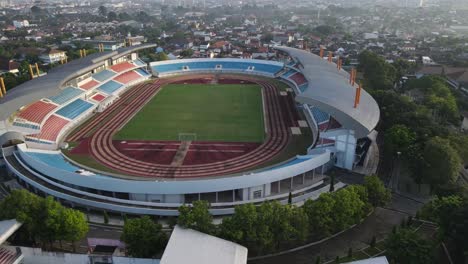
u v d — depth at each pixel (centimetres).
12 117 9575
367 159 8831
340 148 8419
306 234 5575
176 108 13288
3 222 5459
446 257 5644
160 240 5409
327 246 5931
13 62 18850
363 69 18100
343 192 6025
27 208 5609
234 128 11194
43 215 5634
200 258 4838
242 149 9612
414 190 7781
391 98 11338
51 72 13162
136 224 5431
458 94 13775
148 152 9412
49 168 7344
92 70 14300
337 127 9025
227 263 4778
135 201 6800
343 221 5819
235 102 14038
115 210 6831
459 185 6825
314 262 5562
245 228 5325
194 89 16062
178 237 5222
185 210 5609
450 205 5641
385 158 9050
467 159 8194
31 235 5712
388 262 4916
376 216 6794
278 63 18938
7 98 10012
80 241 6147
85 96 13162
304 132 10781
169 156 9181
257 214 5488
